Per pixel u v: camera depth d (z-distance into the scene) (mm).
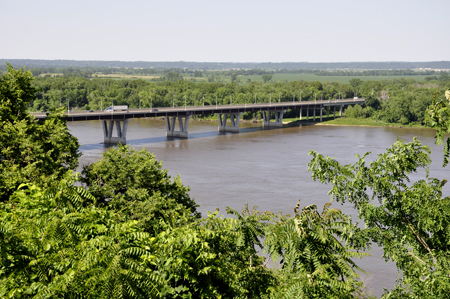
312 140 148000
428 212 12500
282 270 10453
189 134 168750
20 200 13586
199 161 104688
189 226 13570
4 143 42719
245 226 11609
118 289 9398
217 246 13492
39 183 37344
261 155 114562
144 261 11016
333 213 11555
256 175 87812
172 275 11211
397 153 13477
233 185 78625
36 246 11227
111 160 42188
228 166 97875
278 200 68625
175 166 97625
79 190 13320
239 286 12445
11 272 10461
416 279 12133
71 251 10844
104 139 142625
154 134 165125
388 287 39250
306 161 105000
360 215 13258
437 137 11805
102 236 11000
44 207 12773
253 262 14422
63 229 11438
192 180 82625
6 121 46375
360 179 13305
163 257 11367
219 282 12430
